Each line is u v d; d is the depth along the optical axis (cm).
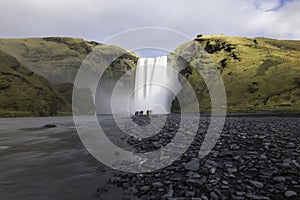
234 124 2370
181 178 743
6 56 14175
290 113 4075
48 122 5712
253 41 11838
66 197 666
